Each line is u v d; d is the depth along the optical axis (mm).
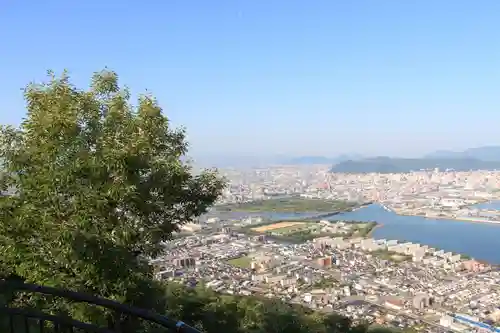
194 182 10727
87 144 8742
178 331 3453
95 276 8469
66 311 8539
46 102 8938
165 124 10000
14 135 9320
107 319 9180
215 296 20969
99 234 8148
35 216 8297
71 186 8141
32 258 8734
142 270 9492
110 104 9758
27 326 4461
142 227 9328
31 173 8766
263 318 17750
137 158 8477
